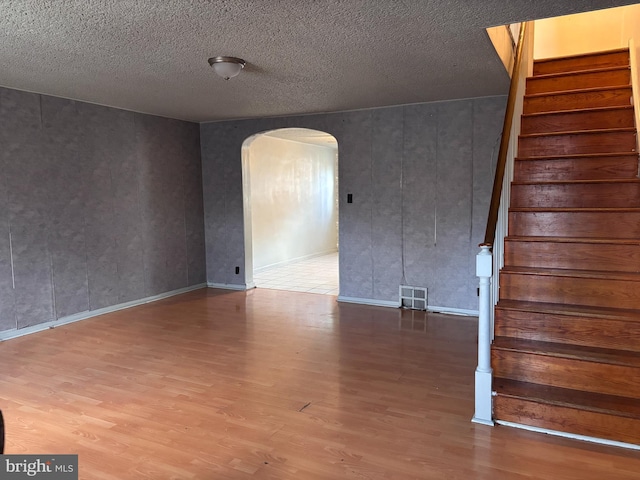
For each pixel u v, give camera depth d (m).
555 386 2.65
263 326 4.67
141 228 5.58
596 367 2.54
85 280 4.96
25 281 4.40
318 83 4.09
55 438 2.55
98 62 3.38
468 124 4.89
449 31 2.76
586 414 2.42
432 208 5.16
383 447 2.44
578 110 4.03
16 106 4.25
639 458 2.29
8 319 4.29
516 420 2.60
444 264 5.16
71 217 4.79
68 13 2.45
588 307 2.81
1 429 1.40
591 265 3.03
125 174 5.35
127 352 3.92
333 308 5.39
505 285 3.04
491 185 4.86
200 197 6.47
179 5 2.35
